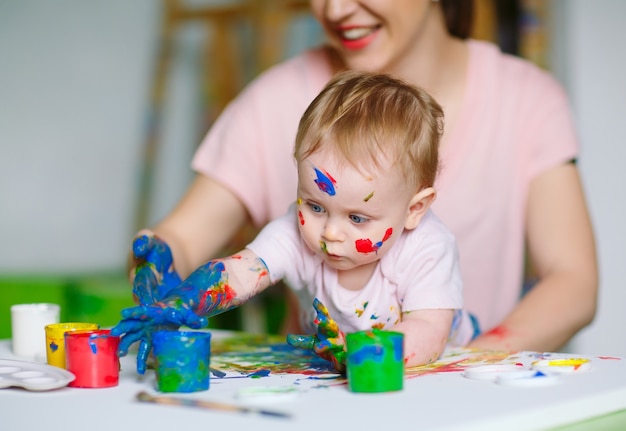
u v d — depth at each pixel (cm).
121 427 83
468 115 177
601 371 107
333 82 125
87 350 102
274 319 275
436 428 80
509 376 100
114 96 371
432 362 116
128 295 252
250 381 105
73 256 370
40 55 368
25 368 108
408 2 155
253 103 184
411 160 118
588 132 271
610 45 268
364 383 95
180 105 369
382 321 127
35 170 369
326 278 128
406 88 126
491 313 179
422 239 125
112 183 371
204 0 372
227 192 179
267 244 128
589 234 172
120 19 370
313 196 117
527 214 178
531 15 260
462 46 184
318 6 159
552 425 88
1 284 270
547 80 186
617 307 271
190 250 170
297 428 81
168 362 97
